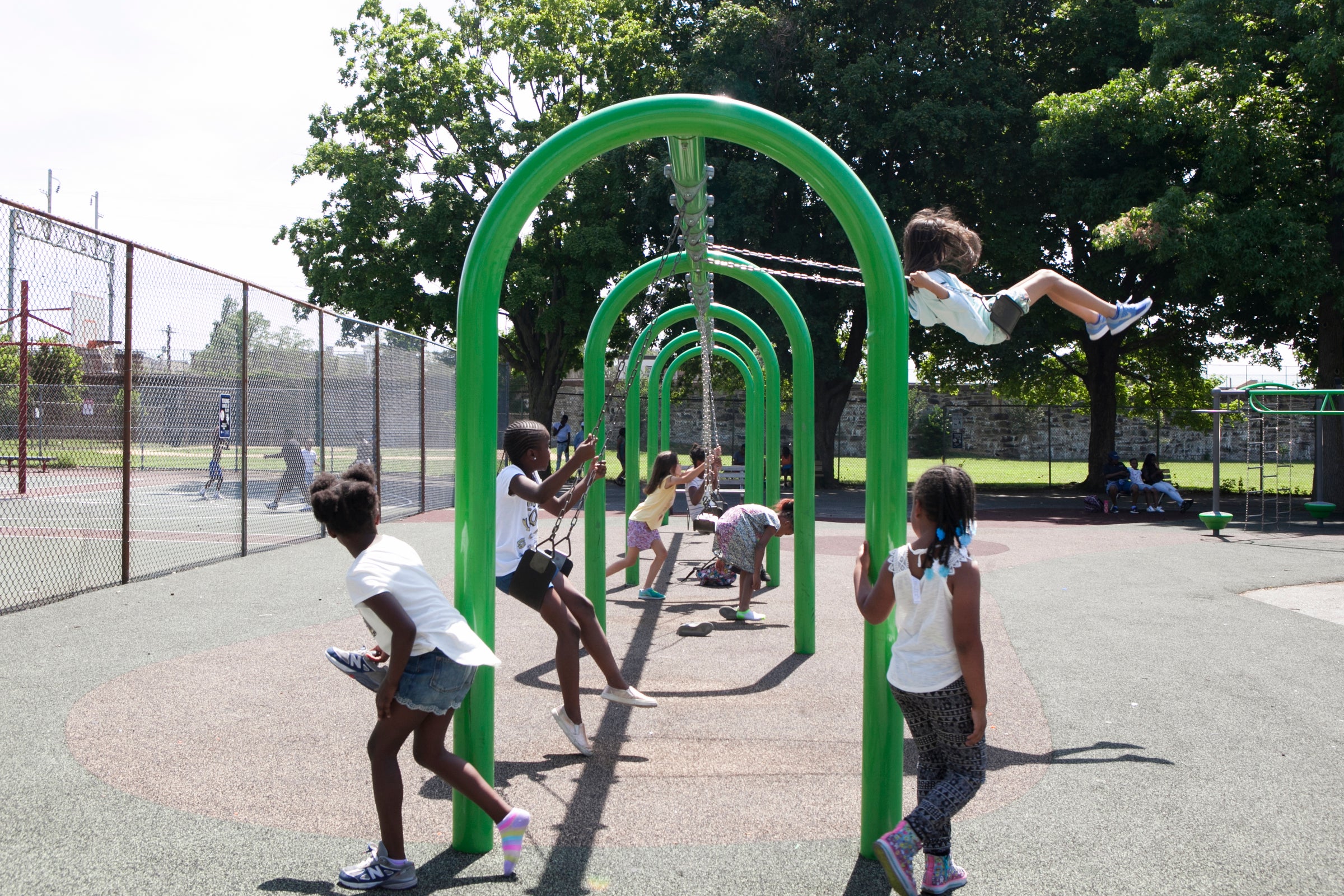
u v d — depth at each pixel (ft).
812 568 19.42
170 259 27.66
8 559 29.12
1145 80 53.72
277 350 35.68
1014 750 13.47
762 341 29.76
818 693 16.44
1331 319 54.13
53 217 22.50
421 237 70.38
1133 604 25.17
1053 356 74.84
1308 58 48.65
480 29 74.64
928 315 11.06
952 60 63.31
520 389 106.83
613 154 71.05
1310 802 11.55
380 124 73.61
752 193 60.34
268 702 15.26
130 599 24.11
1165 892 9.19
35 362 31.76
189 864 9.56
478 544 10.18
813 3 66.39
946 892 9.11
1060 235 67.00
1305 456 111.34
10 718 14.19
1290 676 17.61
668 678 17.39
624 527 44.70
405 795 11.57
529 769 12.59
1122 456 120.37
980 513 55.47
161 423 32.07
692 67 65.67
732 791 11.85
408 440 48.80
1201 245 49.75
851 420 126.11
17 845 9.91
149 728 13.85
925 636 8.94
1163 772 12.60
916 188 64.80
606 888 9.21
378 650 10.23
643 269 21.15
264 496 38.01
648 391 40.29
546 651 19.31
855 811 11.24
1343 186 49.65
